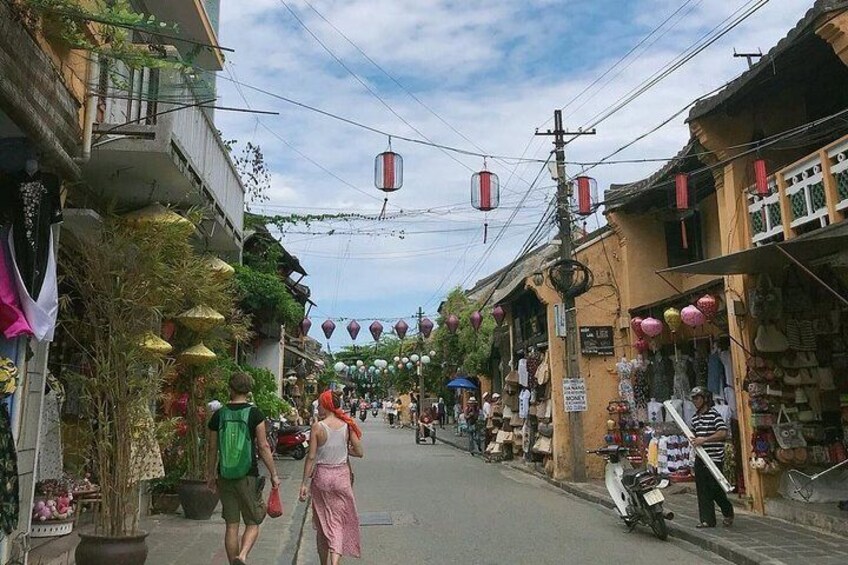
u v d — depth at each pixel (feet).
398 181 34.94
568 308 51.49
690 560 27.17
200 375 35.81
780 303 34.73
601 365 53.78
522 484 51.98
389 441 105.81
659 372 49.52
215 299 32.48
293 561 27.78
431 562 26.94
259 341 78.38
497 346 79.87
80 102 22.88
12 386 18.21
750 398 35.60
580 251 54.60
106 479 22.16
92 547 21.27
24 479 20.93
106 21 18.44
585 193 45.27
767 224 34.55
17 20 17.63
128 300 22.57
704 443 32.32
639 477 32.35
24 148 19.43
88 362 24.67
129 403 22.56
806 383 35.24
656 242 53.11
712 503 31.94
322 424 23.53
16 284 18.92
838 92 33.88
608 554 28.14
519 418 68.13
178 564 24.89
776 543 28.27
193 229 28.35
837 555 25.96
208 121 34.17
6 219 19.02
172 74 29.55
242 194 44.14
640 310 51.78
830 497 33.76
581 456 50.26
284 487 48.52
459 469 62.49
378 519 36.47
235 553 22.68
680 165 41.27
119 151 26.40
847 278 33.04
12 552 20.29
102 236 24.45
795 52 30.60
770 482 35.42
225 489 22.85
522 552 28.48
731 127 37.11
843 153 28.81
